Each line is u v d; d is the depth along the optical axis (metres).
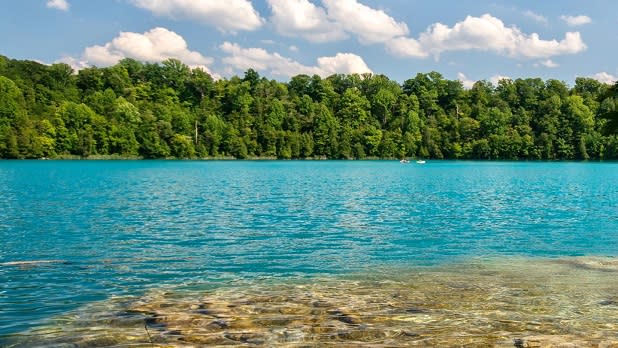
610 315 12.25
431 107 184.38
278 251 21.11
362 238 24.53
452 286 15.26
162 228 26.88
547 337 10.67
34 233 24.88
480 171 100.88
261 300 13.57
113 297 13.91
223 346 10.15
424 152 163.12
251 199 42.81
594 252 21.56
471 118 173.12
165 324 11.51
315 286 15.29
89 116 135.00
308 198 44.19
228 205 38.06
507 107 177.50
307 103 169.25
